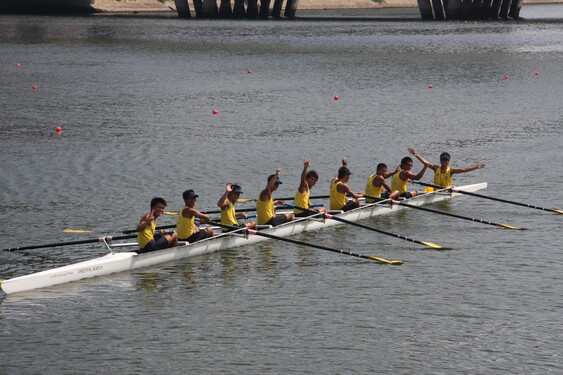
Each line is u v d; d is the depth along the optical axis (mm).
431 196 93812
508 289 62125
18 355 50344
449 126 141000
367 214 86438
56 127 136000
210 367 48656
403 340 52469
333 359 49688
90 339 52844
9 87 188875
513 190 97188
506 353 50500
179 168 105938
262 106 163500
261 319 56156
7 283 60781
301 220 79875
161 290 62281
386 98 176625
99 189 94375
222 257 71188
